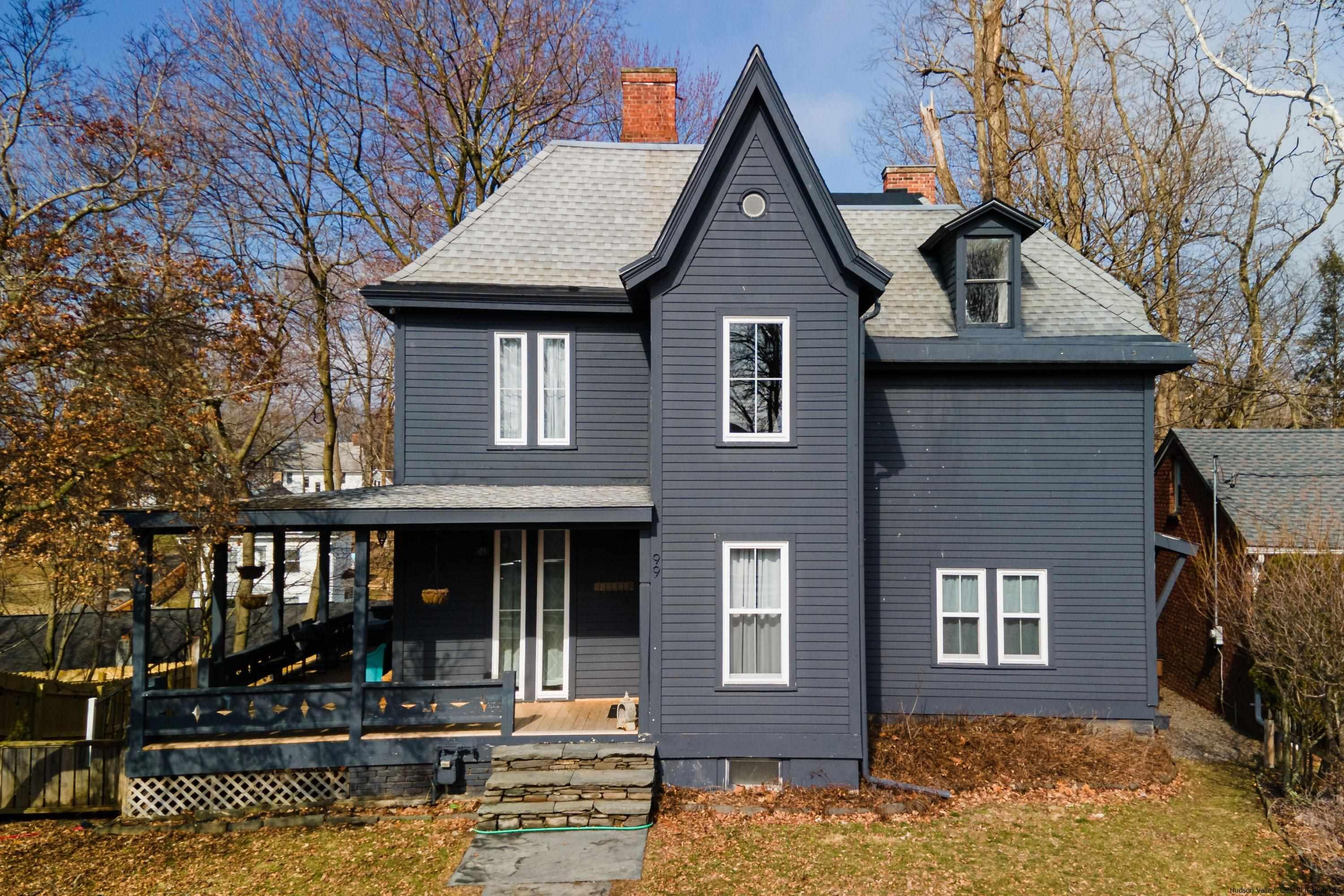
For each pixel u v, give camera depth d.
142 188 12.30
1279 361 28.27
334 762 10.34
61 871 8.84
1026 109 24.59
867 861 8.73
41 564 11.23
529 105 24.22
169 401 11.56
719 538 10.59
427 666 12.17
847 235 10.51
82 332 10.61
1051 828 9.61
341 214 22.47
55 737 14.65
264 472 29.12
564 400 12.67
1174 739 13.22
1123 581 12.49
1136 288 24.75
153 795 10.27
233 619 25.20
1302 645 9.74
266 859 9.04
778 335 10.76
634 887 8.17
